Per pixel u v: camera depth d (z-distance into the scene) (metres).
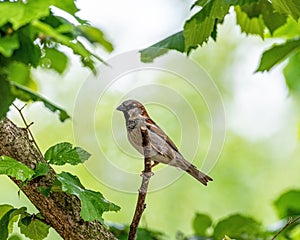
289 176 22.03
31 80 7.15
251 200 21.48
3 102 5.30
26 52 5.10
